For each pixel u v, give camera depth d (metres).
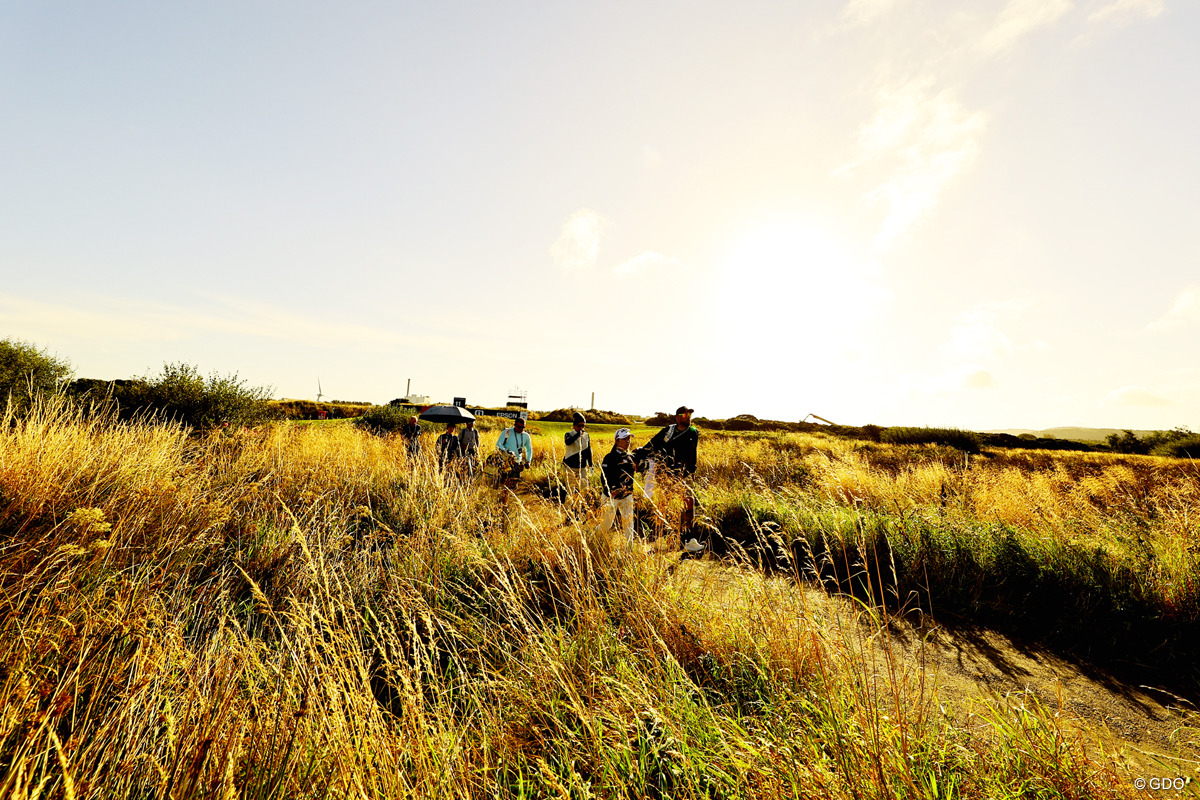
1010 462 15.39
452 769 1.88
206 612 2.99
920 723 2.16
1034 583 4.29
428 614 2.62
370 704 1.91
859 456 14.33
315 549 3.95
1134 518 5.46
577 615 3.08
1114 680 3.08
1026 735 2.13
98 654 2.13
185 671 1.97
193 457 6.79
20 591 2.45
